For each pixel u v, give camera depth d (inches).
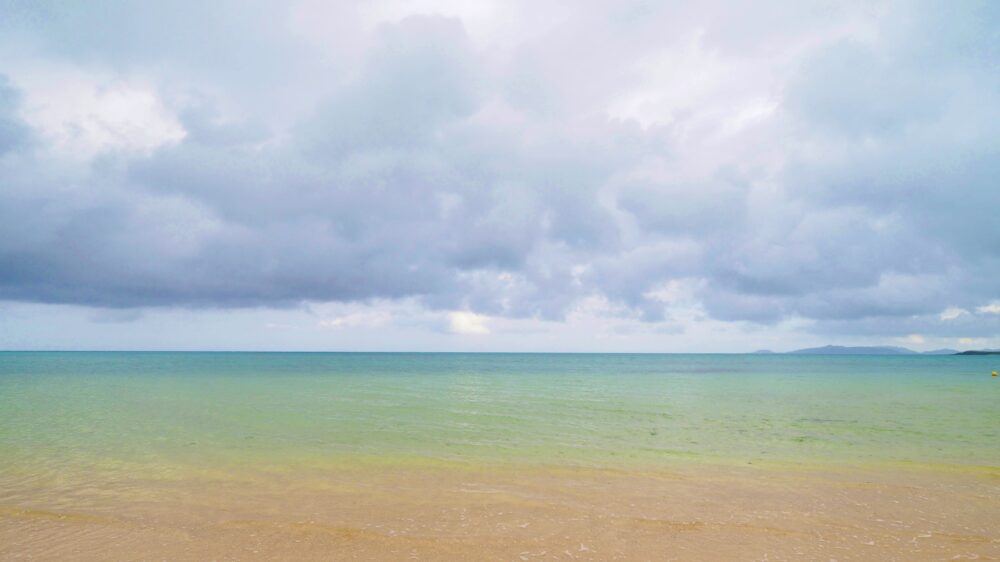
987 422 935.0
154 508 436.5
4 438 740.0
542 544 366.0
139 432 790.5
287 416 980.6
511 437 773.3
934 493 489.1
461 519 414.0
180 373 2583.7
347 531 387.5
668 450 681.6
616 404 1244.5
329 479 528.7
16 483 509.7
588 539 375.2
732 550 357.7
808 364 5374.0
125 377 2204.7
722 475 552.4
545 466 589.3
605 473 558.9
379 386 1801.2
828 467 589.6
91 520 408.2
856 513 432.1
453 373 2952.8
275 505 445.7
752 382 2156.7
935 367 4306.1
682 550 357.1
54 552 349.7
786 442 741.9
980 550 359.9
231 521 407.2
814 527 400.5
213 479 526.3
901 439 765.9
